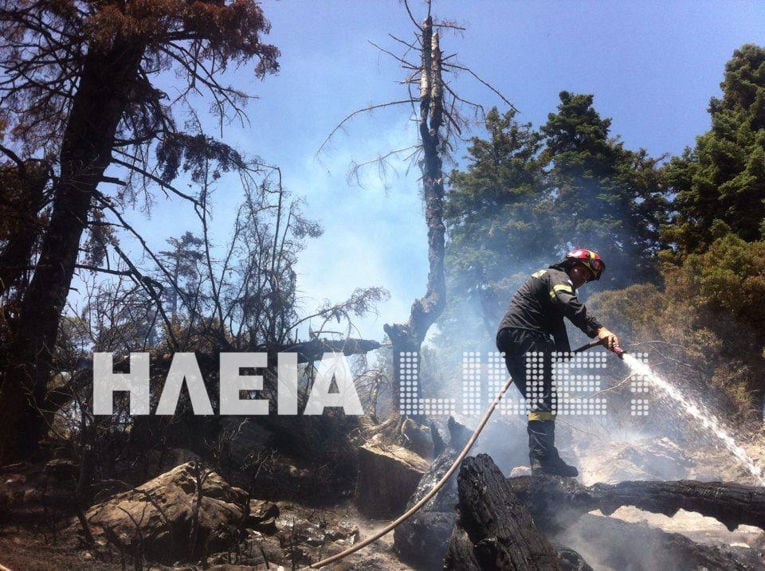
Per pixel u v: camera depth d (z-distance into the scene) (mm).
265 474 8805
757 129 24797
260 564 5695
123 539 5812
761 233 20344
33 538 5953
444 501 6270
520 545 4359
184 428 9625
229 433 9367
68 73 13305
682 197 23359
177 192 13336
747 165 21594
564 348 5762
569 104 31406
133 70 13250
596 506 5176
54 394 9352
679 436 10188
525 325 5691
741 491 4723
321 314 12055
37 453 9086
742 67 26250
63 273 10969
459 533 4961
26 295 10500
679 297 13820
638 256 28031
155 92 13875
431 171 14180
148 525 5887
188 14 12742
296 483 8961
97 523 6070
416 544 5930
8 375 9211
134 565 5379
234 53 13453
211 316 12055
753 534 6305
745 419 10633
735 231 21750
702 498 4820
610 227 27703
